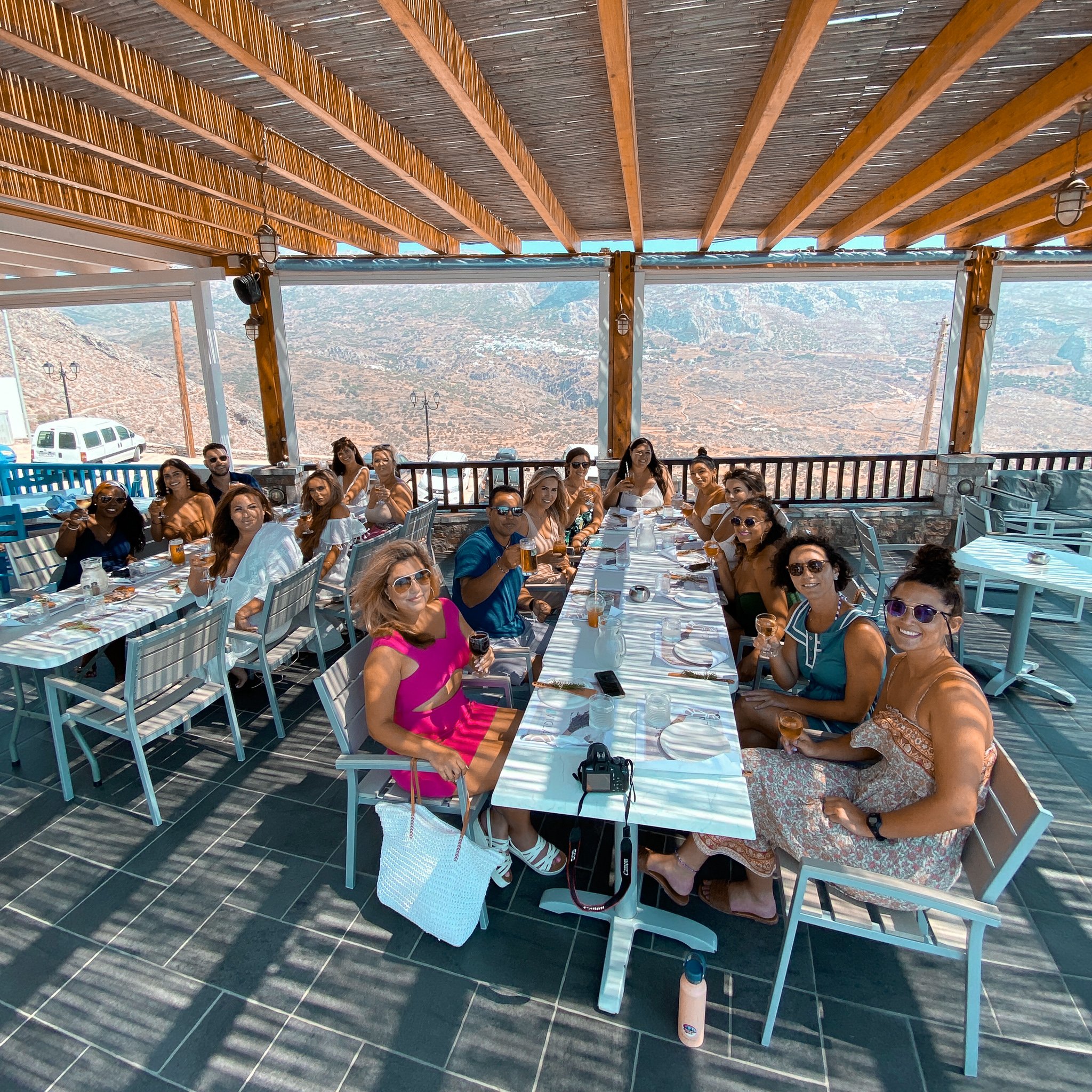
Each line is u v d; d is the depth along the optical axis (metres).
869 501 7.27
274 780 3.03
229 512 3.67
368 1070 1.76
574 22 2.91
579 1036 1.85
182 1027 1.88
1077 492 6.55
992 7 2.55
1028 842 1.54
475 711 2.46
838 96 3.68
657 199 5.78
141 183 4.94
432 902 2.06
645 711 2.10
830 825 1.86
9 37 2.49
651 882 2.39
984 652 4.30
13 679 3.12
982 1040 1.83
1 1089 1.72
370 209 5.39
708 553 3.74
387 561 2.17
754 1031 1.85
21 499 8.55
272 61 2.84
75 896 2.35
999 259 6.65
